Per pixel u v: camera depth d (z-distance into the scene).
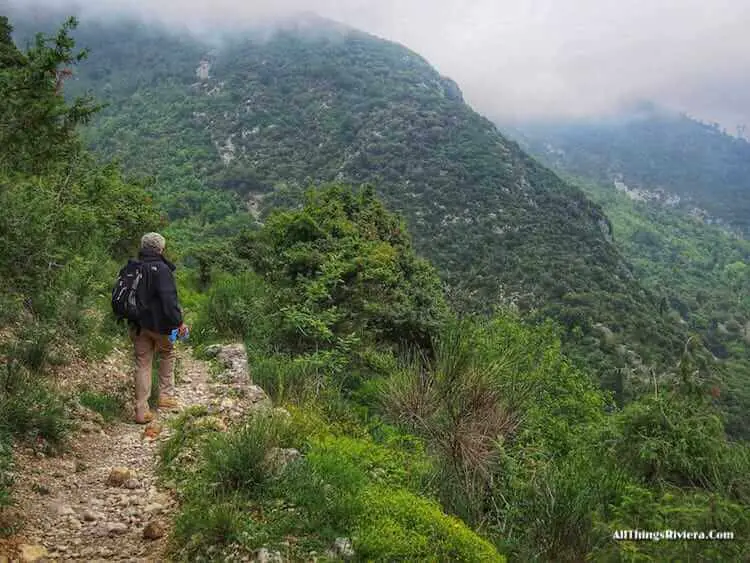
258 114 139.50
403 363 7.61
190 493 3.60
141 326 4.94
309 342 8.98
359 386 7.86
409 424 5.98
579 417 8.73
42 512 3.34
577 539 4.37
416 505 3.69
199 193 105.06
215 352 7.73
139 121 146.12
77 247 8.63
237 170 112.31
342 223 14.02
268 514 3.34
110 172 16.50
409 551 3.19
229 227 81.44
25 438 4.02
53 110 7.44
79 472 3.97
